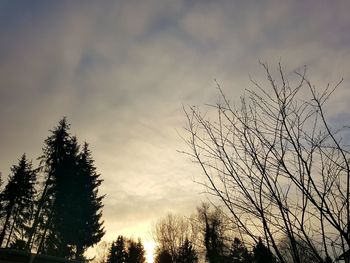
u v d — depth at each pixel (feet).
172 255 97.50
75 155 129.49
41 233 117.39
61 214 116.16
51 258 78.54
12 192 116.06
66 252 116.06
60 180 116.16
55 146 119.34
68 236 116.57
